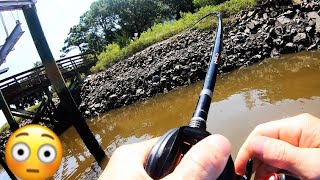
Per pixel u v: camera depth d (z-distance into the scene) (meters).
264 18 18.67
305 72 12.88
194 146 0.59
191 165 0.56
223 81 15.16
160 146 0.60
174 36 22.09
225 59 16.86
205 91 0.85
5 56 9.55
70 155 14.60
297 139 0.80
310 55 14.84
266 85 12.79
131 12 47.28
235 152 7.93
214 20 21.33
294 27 16.69
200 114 0.79
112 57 24.95
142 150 0.74
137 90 18.81
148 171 0.59
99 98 20.03
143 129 14.10
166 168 0.58
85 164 12.68
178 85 17.70
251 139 0.81
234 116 10.36
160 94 17.86
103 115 18.66
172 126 13.45
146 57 21.47
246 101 11.59
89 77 23.89
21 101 20.23
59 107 19.09
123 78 20.45
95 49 52.97
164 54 20.89
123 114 17.39
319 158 0.71
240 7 21.00
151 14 47.53
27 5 9.02
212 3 27.89
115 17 48.88
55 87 9.77
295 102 10.11
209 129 9.95
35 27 9.30
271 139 0.79
